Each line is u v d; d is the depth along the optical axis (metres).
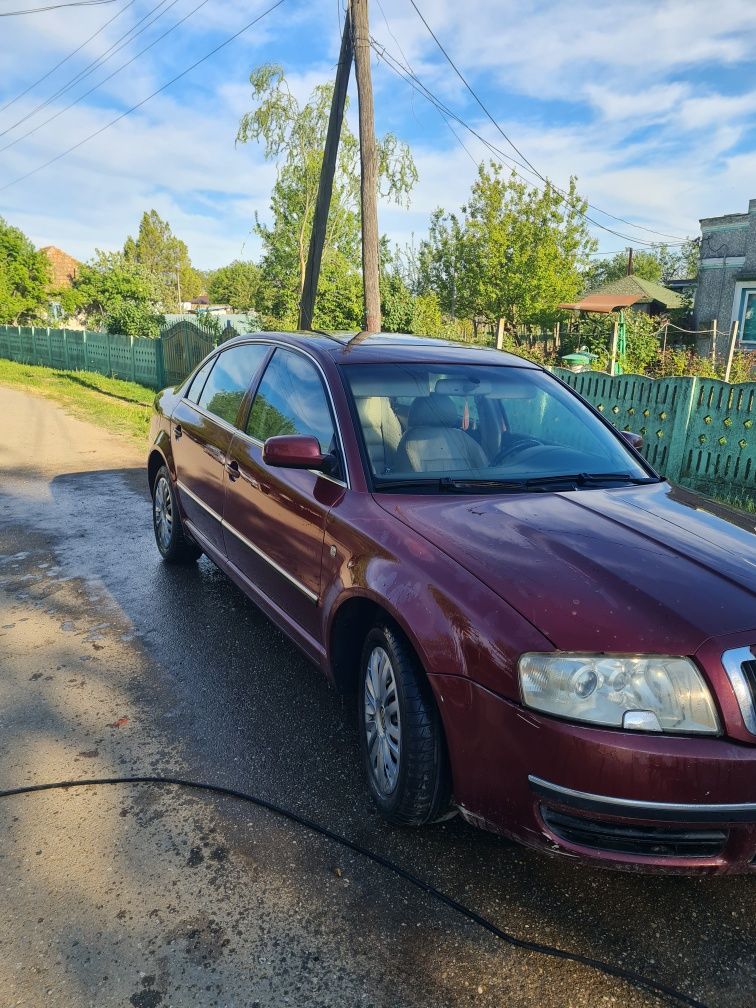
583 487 3.19
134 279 39.59
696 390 8.35
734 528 2.86
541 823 2.13
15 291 38.41
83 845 2.55
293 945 2.17
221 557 4.32
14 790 2.84
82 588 5.02
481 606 2.25
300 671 3.88
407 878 2.44
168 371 18.72
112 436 11.88
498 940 2.20
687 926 2.27
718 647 2.06
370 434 3.18
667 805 1.99
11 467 9.23
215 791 2.87
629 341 17.66
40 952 2.12
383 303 20.28
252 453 3.83
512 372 3.86
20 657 3.99
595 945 2.19
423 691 2.45
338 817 2.73
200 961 2.11
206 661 3.97
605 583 2.26
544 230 24.62
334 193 23.70
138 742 3.20
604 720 2.02
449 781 2.47
